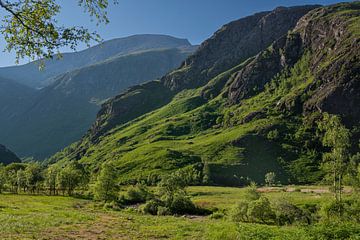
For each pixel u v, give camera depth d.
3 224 40.56
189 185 187.38
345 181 75.56
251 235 29.69
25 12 15.40
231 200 115.06
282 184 194.25
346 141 72.62
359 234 28.23
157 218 71.12
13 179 151.00
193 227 48.16
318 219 63.28
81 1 15.86
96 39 16.52
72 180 145.00
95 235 37.81
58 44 15.91
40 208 75.81
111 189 120.88
